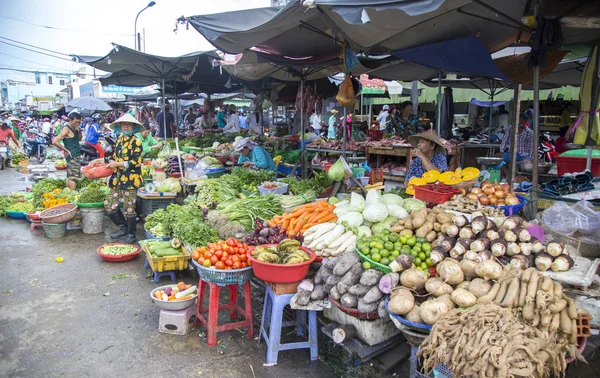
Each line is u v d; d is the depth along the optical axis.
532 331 2.29
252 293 4.77
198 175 8.38
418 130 10.89
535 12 3.95
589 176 4.72
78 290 4.77
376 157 9.82
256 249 3.63
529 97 12.63
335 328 3.41
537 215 4.00
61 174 11.24
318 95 10.46
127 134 6.36
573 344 2.39
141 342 3.72
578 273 2.85
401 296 2.85
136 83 13.59
